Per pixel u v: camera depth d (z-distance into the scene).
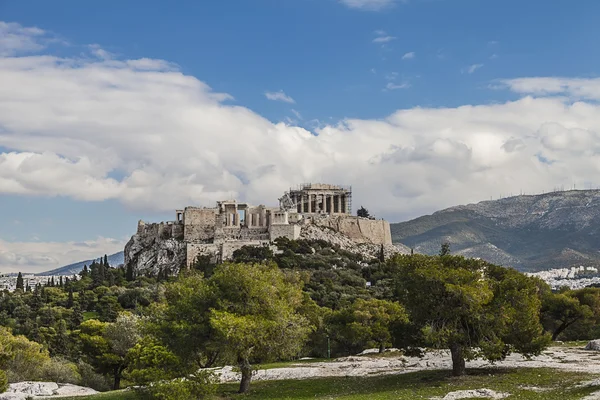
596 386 71.19
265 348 86.50
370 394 77.88
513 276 90.62
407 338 92.06
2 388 92.88
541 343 86.56
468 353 84.94
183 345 86.31
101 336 127.56
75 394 100.31
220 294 88.50
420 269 86.25
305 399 78.69
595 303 147.62
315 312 148.88
